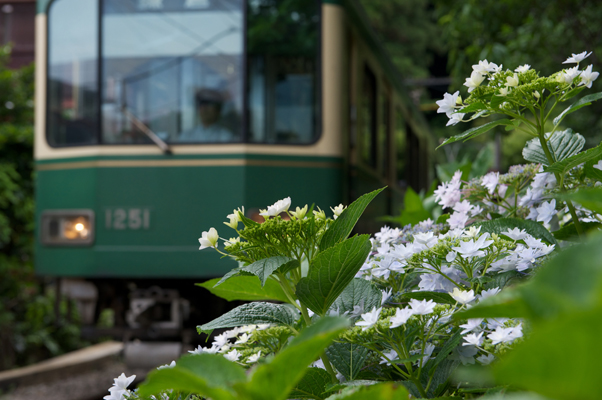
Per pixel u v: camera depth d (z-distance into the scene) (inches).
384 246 48.6
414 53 1320.1
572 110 46.0
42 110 209.5
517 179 58.0
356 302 44.3
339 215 40.9
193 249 189.9
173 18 201.8
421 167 413.7
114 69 203.3
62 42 209.3
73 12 208.8
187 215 192.2
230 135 195.6
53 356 268.2
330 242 40.5
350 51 221.9
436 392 37.0
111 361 275.9
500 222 46.3
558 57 338.6
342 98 203.2
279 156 195.3
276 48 200.7
